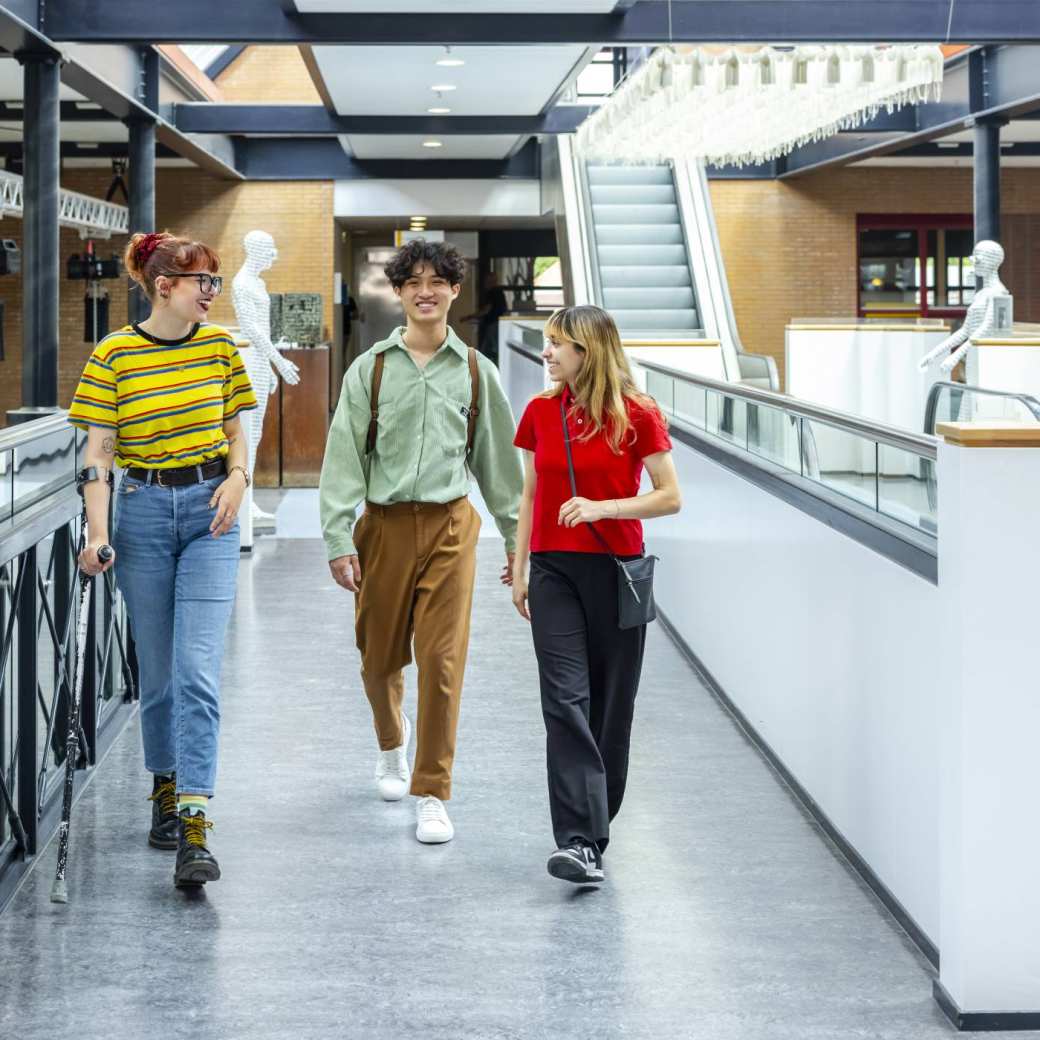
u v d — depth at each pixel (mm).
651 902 3609
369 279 23922
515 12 9688
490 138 16828
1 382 19672
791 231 19797
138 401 3658
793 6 9680
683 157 12922
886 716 3570
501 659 6473
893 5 9656
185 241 3654
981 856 2910
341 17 9586
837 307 19891
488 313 21344
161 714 3914
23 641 3822
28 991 3068
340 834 4125
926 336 13203
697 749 5039
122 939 3352
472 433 4102
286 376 10141
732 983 3133
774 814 4328
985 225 13219
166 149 17078
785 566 4664
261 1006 3000
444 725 4020
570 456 3639
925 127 14367
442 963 3227
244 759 4887
